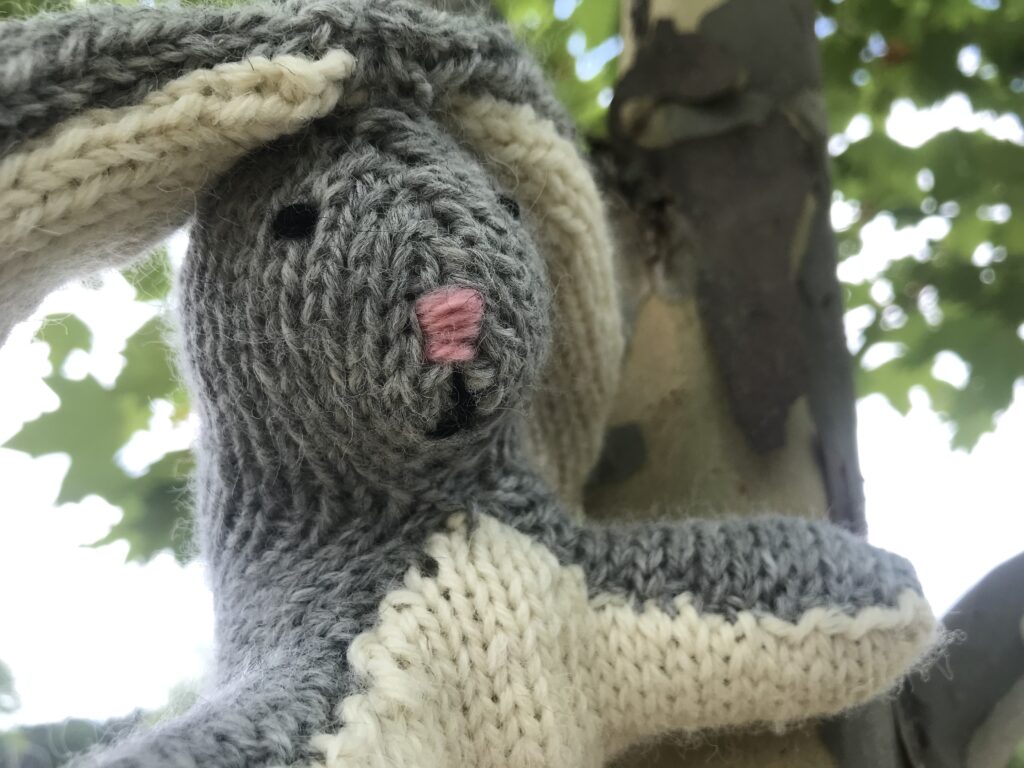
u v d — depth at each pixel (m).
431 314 0.17
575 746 0.20
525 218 0.21
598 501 0.27
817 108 0.29
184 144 0.18
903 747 0.24
